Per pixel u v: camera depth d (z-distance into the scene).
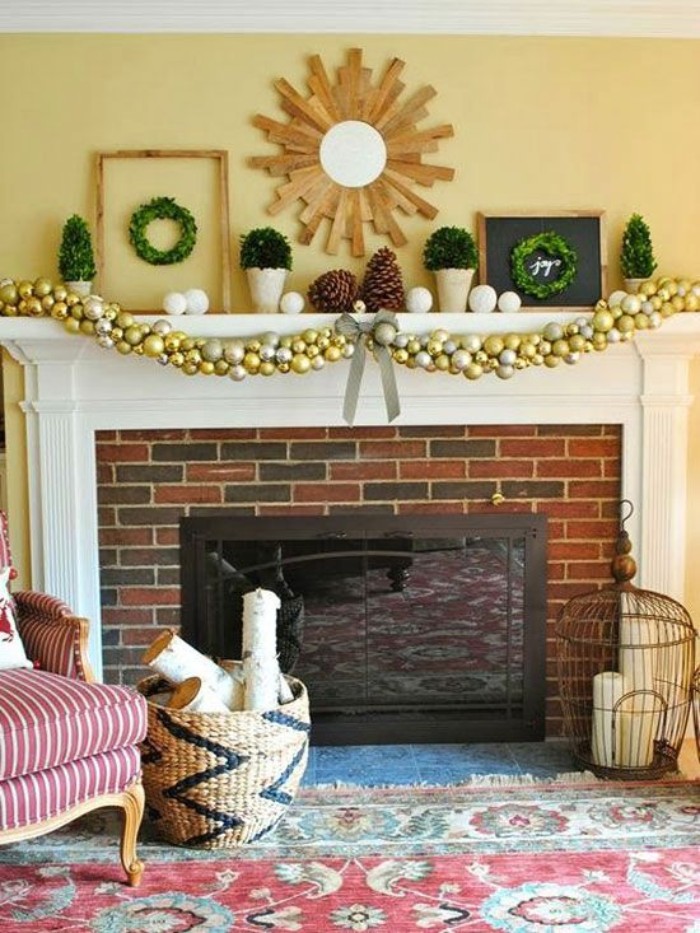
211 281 3.39
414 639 3.61
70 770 2.49
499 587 3.59
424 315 3.27
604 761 3.29
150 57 3.34
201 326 3.23
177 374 3.40
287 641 3.60
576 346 3.24
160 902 2.53
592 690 3.55
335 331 3.22
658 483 3.50
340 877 2.65
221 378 3.41
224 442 3.47
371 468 3.50
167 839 2.86
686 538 3.57
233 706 2.96
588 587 3.56
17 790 2.40
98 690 2.57
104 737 2.52
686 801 3.10
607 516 3.54
